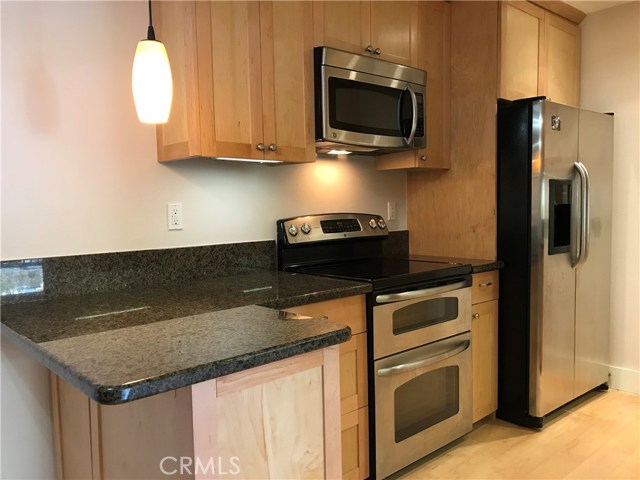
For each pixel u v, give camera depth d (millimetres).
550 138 2502
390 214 3008
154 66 1447
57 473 1686
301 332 1133
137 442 1105
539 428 2576
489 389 2623
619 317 3076
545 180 2482
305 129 2100
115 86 1877
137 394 813
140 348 1031
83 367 910
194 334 1139
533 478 2115
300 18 2068
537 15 2846
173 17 1838
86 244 1821
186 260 2088
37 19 1689
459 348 2336
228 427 953
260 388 1000
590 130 2783
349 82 2186
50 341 1132
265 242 2367
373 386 1981
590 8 3033
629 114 2998
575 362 2768
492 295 2621
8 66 1636
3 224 1639
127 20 1897
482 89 2680
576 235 2670
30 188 1691
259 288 1863
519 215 2576
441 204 2916
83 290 1802
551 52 2949
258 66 1933
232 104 1862
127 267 1915
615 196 3059
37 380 1668
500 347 2678
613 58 3051
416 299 2133
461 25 2748
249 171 2312
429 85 2676
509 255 2627
